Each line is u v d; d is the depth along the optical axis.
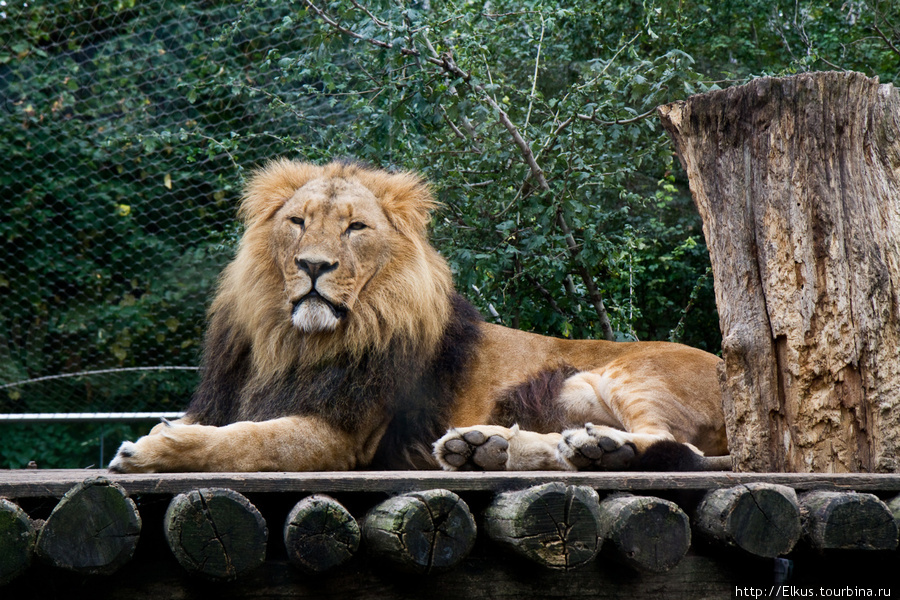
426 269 7.03
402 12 10.36
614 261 11.48
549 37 13.02
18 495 4.40
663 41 13.83
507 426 7.26
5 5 16.58
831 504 5.05
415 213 7.14
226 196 15.84
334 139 12.50
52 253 17.28
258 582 4.73
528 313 12.00
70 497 4.30
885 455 5.98
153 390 16.97
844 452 6.02
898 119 6.49
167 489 4.56
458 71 10.61
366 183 7.04
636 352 7.41
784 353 6.16
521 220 11.58
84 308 17.11
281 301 6.69
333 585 4.82
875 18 15.31
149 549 4.76
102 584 4.59
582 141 12.09
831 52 16.02
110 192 17.42
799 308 6.13
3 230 16.98
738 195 6.45
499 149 11.23
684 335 15.40
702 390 7.02
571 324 12.19
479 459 5.96
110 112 17.08
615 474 5.16
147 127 16.75
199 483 4.60
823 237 6.17
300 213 6.67
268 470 5.98
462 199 11.70
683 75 10.92
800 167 6.25
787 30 16.20
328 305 6.39
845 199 6.23
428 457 7.04
